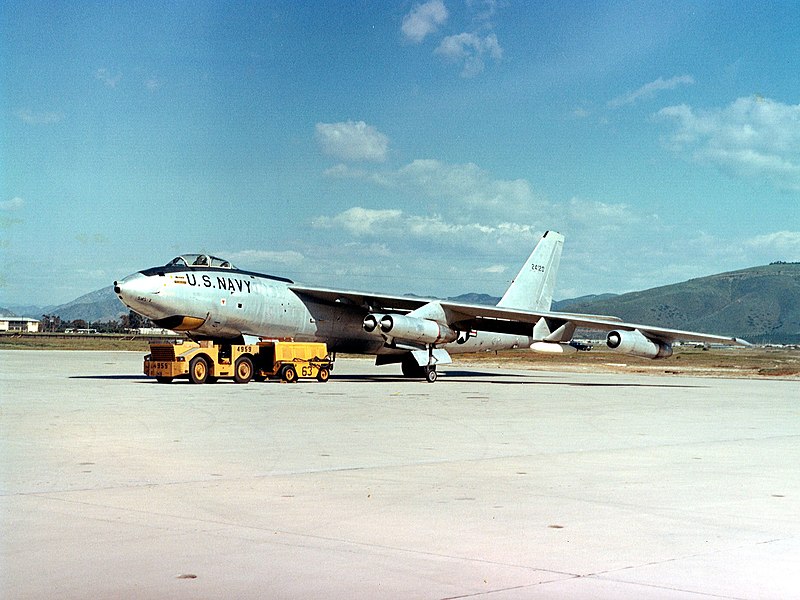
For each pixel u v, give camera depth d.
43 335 142.00
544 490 11.05
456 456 14.13
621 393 32.81
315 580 6.87
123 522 8.78
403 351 39.78
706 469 13.11
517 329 40.97
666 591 6.71
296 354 33.78
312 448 14.74
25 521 8.77
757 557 7.77
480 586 6.77
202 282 32.94
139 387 28.98
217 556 7.53
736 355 134.12
